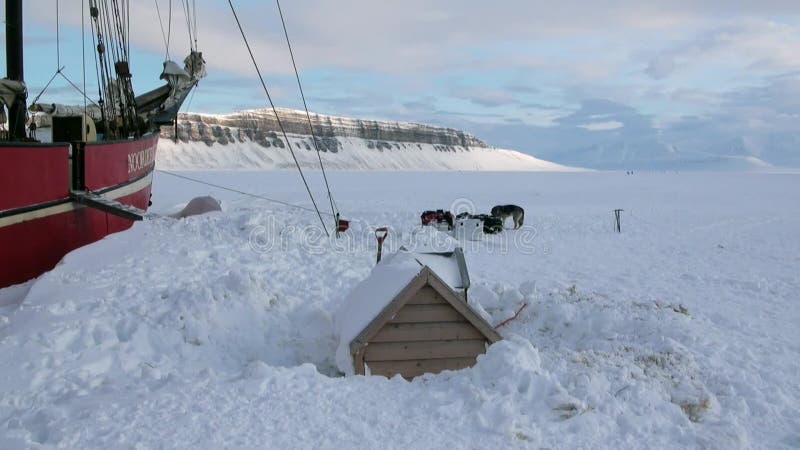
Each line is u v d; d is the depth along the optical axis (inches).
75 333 247.1
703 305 396.5
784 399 230.2
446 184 2571.4
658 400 204.5
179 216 664.4
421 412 182.9
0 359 221.9
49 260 443.2
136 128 761.6
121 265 375.9
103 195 528.7
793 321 359.6
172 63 834.2
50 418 172.1
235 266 404.8
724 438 184.7
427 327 235.9
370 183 2591.0
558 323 306.8
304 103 496.4
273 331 283.9
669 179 3447.3
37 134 655.1
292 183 2384.4
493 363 203.5
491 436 171.5
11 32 515.8
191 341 262.4
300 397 187.2
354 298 263.3
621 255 616.4
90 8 658.2
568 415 184.5
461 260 283.9
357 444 163.3
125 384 209.3
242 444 159.2
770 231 845.8
